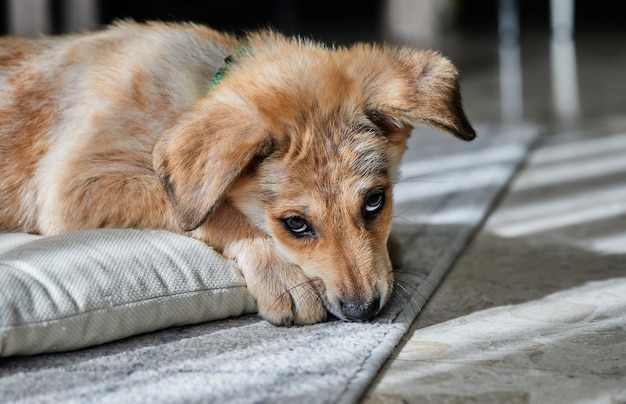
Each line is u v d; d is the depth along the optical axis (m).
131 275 1.01
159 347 1.01
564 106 2.04
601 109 1.99
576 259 1.20
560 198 1.41
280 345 1.01
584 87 2.26
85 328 0.99
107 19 2.70
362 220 1.04
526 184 1.48
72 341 0.99
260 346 1.00
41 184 1.15
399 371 0.98
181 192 1.00
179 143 1.02
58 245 1.03
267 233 1.07
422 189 1.45
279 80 1.07
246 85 1.07
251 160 1.03
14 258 1.01
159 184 1.10
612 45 2.90
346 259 1.03
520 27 3.38
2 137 1.17
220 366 0.97
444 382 0.96
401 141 1.10
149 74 1.14
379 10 3.69
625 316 1.06
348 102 1.06
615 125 1.83
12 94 1.17
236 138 1.01
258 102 1.04
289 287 1.05
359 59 1.10
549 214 1.35
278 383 0.94
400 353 1.01
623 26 3.29
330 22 3.43
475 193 1.42
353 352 0.99
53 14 1.97
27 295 0.97
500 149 1.63
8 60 1.19
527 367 0.98
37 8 1.95
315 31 3.15
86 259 1.01
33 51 1.20
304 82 1.07
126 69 1.15
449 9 3.15
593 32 3.19
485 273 1.17
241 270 1.07
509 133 1.75
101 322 0.99
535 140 1.72
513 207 1.38
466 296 1.11
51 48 1.20
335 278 1.03
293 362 0.97
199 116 1.04
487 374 0.97
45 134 1.16
